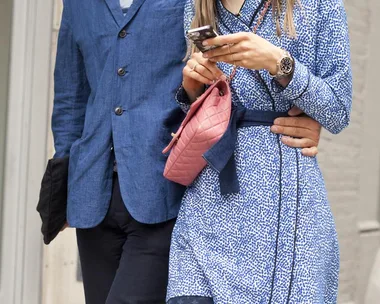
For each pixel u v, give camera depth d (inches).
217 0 86.2
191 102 90.7
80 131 105.3
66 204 103.8
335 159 189.3
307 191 81.5
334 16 82.9
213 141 82.1
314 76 80.8
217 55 79.4
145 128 94.1
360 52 193.8
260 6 83.6
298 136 83.3
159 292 94.4
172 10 94.8
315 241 81.2
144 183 93.3
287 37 82.4
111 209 96.9
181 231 86.4
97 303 102.7
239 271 80.7
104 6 97.6
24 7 136.7
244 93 83.7
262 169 81.7
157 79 95.2
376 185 203.3
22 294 138.1
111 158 96.9
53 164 102.7
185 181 87.3
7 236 138.2
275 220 80.6
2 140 138.6
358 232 197.8
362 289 200.5
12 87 137.3
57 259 139.7
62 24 103.3
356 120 194.7
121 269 95.3
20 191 137.9
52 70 140.2
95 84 98.4
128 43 95.3
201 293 81.9
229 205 82.5
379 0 198.2
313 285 80.2
